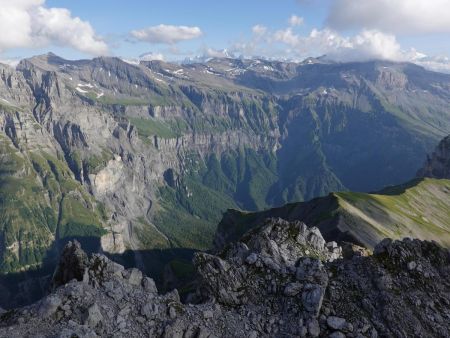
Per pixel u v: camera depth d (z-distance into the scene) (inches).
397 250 1930.4
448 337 1579.7
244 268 1919.3
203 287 1888.5
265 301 1766.7
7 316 1449.3
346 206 6555.1
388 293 1724.9
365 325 1614.2
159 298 1653.5
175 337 1502.2
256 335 1598.2
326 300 1724.9
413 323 1617.9
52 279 1916.8
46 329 1357.0
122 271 1752.0
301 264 1930.4
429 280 1815.9
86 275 1680.6
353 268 1892.2
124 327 1470.2
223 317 1663.4
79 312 1451.8
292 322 1647.4
